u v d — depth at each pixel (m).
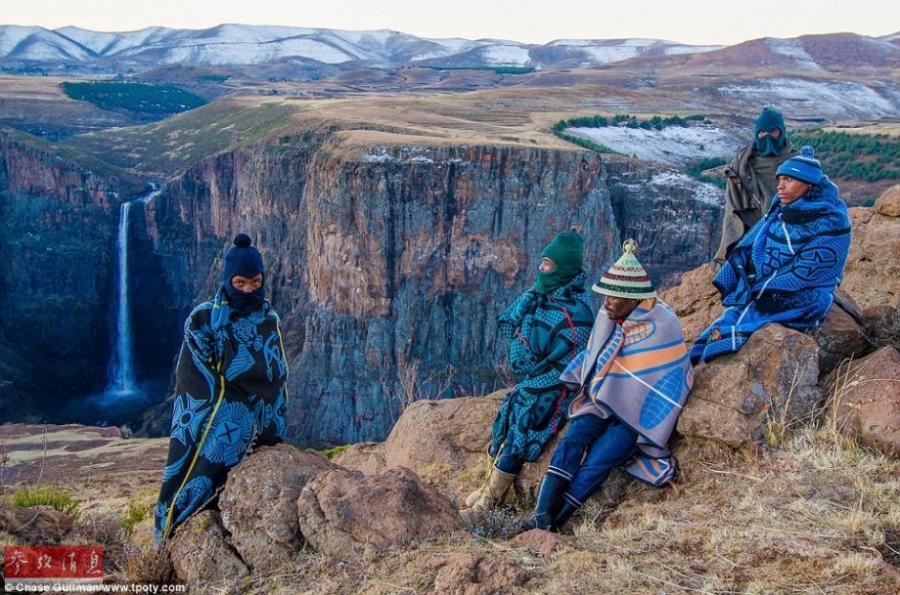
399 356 69.62
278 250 90.50
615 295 5.74
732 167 8.10
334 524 5.16
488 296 69.75
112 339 109.50
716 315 7.76
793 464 5.38
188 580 5.28
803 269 6.11
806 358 5.95
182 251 108.44
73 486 15.95
